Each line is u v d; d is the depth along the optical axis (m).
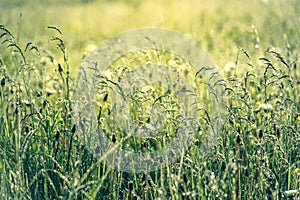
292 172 4.69
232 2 11.59
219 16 11.31
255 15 10.85
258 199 4.51
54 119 4.91
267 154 4.69
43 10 11.87
